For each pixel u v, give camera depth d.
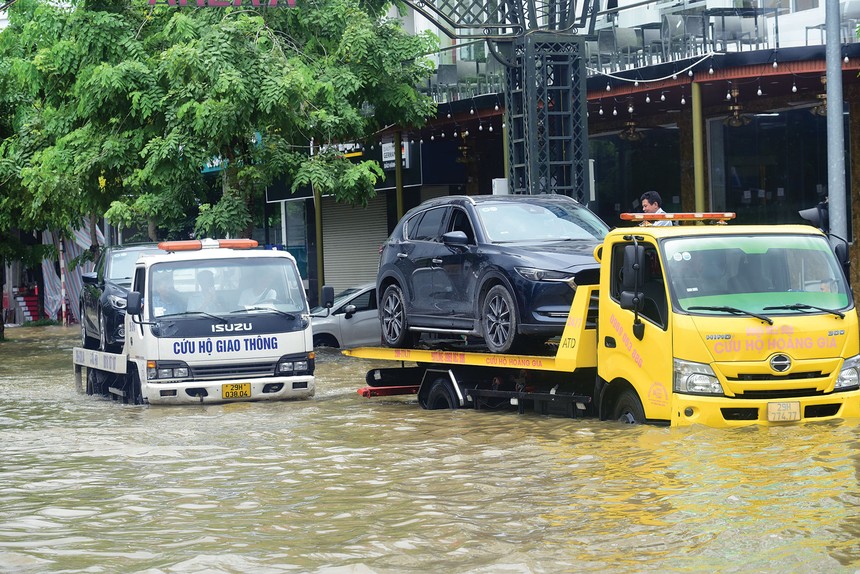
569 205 15.66
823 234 12.66
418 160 32.34
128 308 17.34
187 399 17.30
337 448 12.67
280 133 27.16
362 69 27.69
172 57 24.72
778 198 25.44
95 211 30.02
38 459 12.63
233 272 17.91
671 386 11.89
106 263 22.08
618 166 28.48
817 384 11.84
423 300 16.14
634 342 12.39
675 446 11.05
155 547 8.23
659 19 23.42
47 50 27.42
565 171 22.16
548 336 14.05
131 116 26.84
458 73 28.56
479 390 15.34
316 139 27.84
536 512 8.86
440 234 15.91
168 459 12.33
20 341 38.44
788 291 12.17
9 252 39.81
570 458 11.00
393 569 7.40
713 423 11.66
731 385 11.66
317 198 32.75
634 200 28.16
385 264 17.16
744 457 10.40
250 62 24.94
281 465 11.66
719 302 11.98
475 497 9.56
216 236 27.17
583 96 22.02
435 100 29.25
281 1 27.12
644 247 12.42
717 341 11.69
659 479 9.74
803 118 24.98
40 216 38.53
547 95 21.89
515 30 22.27
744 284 12.14
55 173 28.58
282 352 17.70
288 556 7.82
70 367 27.44
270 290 17.95
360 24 27.59
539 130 22.02
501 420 14.19
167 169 25.73
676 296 11.99
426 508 9.21
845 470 9.71
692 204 26.73
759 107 25.23
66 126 28.02
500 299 14.35
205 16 26.00
